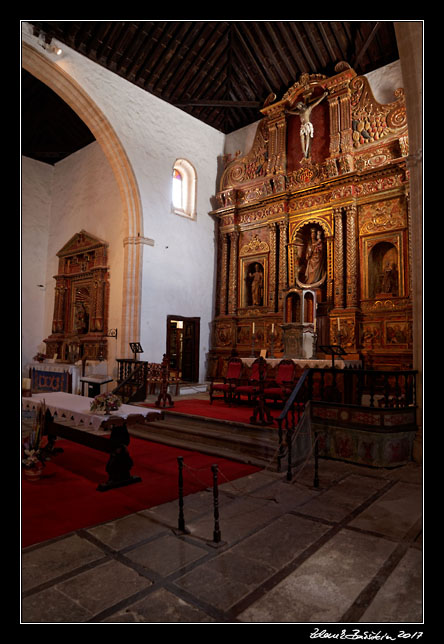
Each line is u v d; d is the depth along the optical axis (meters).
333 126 13.12
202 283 15.60
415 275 7.24
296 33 13.04
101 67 12.93
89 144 16.84
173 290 14.48
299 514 4.89
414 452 7.14
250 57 14.27
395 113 12.09
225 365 15.08
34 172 18.36
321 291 13.31
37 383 15.05
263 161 15.10
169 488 5.69
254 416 8.12
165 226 14.36
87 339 14.88
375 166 12.30
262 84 15.05
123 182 13.57
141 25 12.32
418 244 7.15
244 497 5.42
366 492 5.68
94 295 15.27
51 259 18.36
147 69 13.68
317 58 13.59
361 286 12.32
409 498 5.45
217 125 16.72
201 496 5.44
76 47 12.30
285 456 6.63
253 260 15.06
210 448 7.66
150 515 4.78
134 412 6.40
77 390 13.73
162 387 10.52
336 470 6.73
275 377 11.41
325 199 13.27
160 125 14.53
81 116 12.97
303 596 3.24
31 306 18.06
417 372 7.23
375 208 12.20
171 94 14.72
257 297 14.87
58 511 4.84
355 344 11.89
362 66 13.22
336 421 7.41
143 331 13.44
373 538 4.28
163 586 3.34
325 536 4.32
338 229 12.67
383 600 3.19
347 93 12.90
